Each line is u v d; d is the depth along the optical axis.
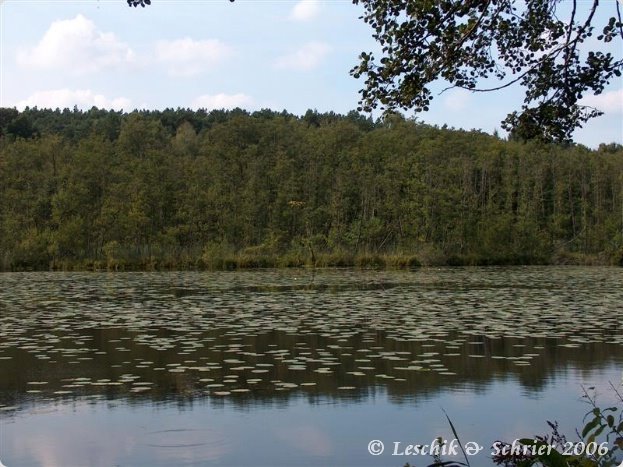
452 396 7.66
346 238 40.06
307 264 36.44
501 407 7.21
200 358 9.75
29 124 71.88
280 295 19.05
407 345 10.78
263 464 5.60
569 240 46.97
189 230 37.38
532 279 26.16
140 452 5.86
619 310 15.40
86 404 7.34
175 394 7.74
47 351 10.30
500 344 10.84
